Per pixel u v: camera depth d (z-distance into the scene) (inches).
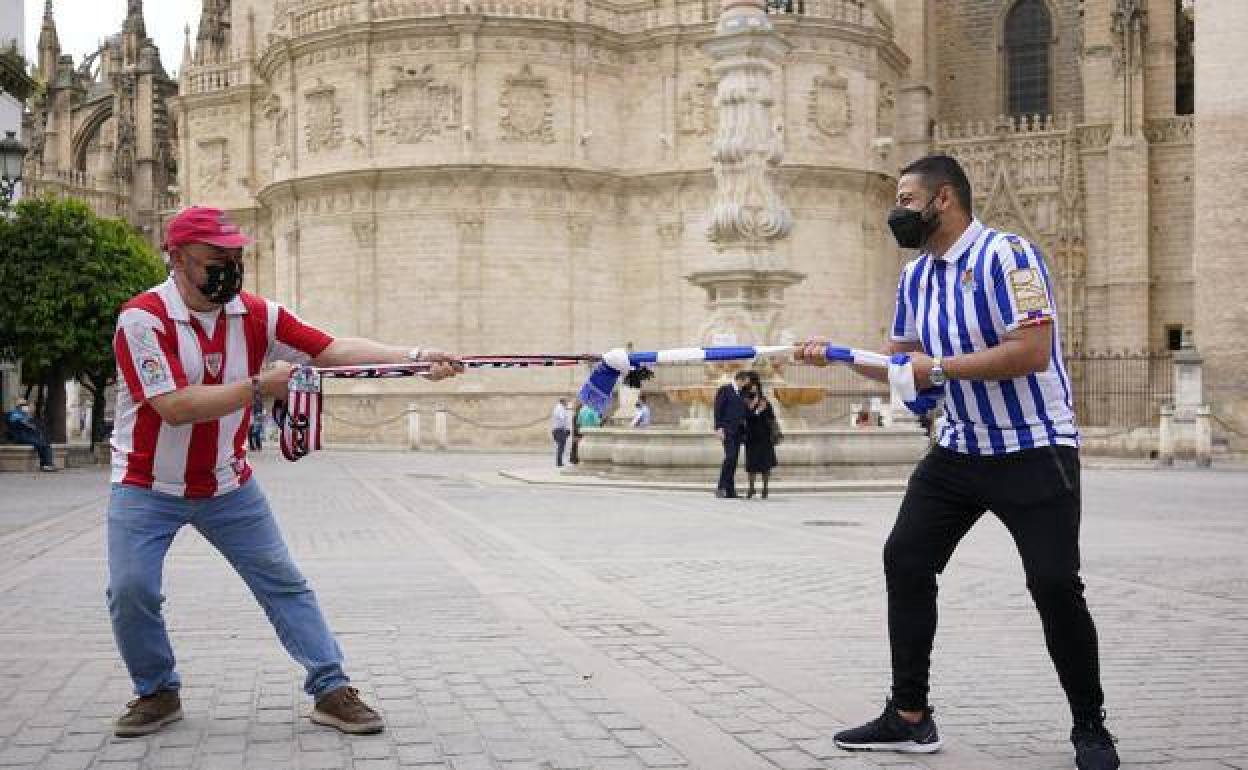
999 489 244.5
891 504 902.4
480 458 1745.8
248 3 2669.8
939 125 2522.1
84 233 1526.8
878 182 2336.4
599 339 2303.2
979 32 2691.9
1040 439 241.9
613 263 2329.0
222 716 275.7
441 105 2223.2
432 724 268.5
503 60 2230.6
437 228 2225.6
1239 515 824.9
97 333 1533.0
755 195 1130.7
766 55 1138.7
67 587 474.6
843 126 2304.4
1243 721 274.4
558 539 655.1
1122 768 238.7
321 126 2294.5
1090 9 2400.3
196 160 2714.1
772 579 499.8
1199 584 488.7
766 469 948.0
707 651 347.9
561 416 1457.9
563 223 2267.5
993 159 2469.2
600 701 289.0
